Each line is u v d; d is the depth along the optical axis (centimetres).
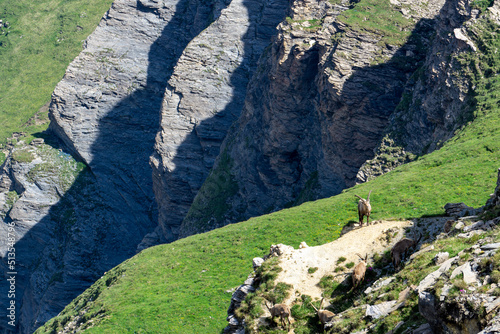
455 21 8412
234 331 2678
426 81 8700
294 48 10775
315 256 2812
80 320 6288
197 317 5044
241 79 15625
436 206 5253
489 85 7550
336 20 10394
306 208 6988
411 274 2114
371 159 8881
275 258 2884
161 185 15262
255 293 2744
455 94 7850
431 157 7019
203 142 15162
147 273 6725
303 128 11225
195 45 15900
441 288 1645
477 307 1492
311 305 2492
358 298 2320
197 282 5925
